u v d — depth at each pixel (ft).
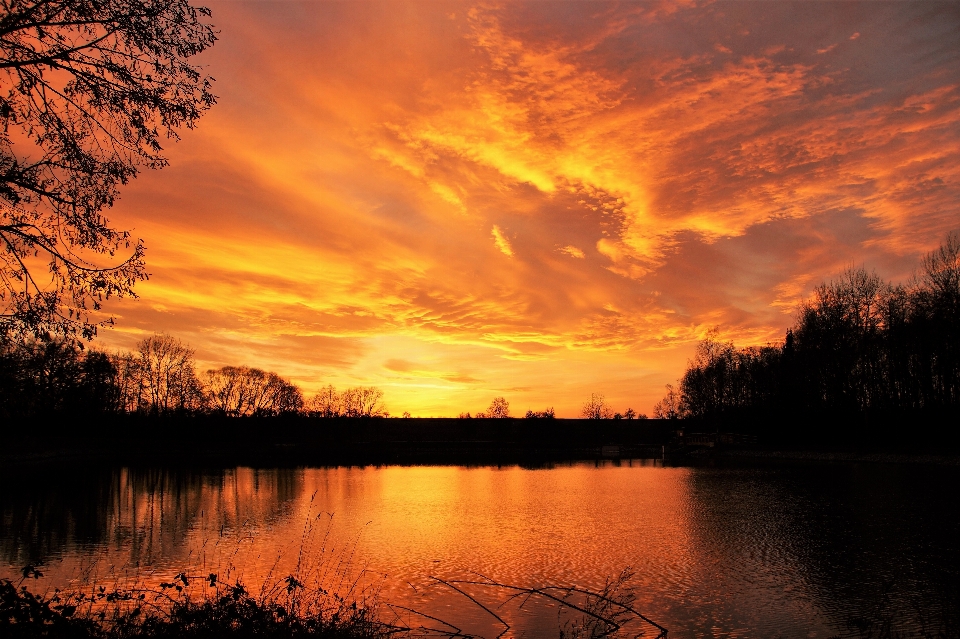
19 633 37.50
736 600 71.00
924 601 68.95
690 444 399.85
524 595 73.97
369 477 243.19
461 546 103.55
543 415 489.26
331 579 80.94
